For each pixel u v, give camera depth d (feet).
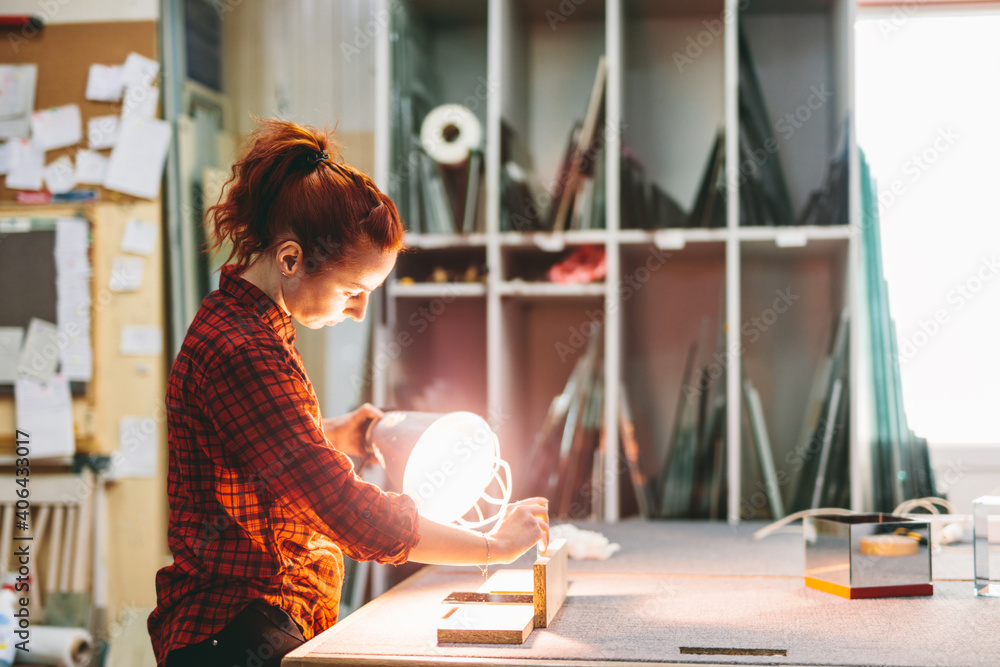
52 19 8.38
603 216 6.98
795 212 7.61
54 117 8.34
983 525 3.81
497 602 3.48
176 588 3.20
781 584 4.14
